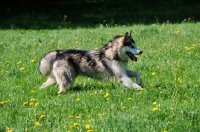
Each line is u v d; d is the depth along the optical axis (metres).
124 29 22.70
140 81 11.85
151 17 33.16
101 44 18.00
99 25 28.80
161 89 10.85
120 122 8.23
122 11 36.09
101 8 37.31
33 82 12.82
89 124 8.49
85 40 19.08
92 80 12.51
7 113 9.81
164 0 40.56
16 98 11.09
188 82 11.35
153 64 13.79
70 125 8.78
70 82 11.68
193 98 10.16
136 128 7.98
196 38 17.78
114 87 11.58
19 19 32.34
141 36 19.14
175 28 20.88
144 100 10.14
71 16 33.94
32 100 10.62
